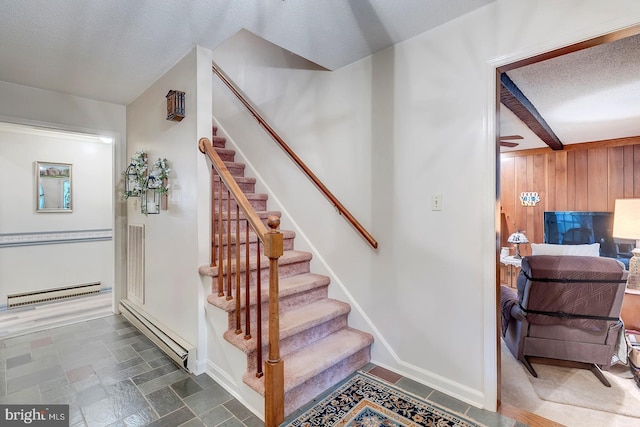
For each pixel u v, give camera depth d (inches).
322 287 104.7
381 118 91.5
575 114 137.9
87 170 176.4
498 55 69.7
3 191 151.4
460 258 76.4
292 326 83.5
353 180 99.1
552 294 91.4
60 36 84.0
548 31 63.4
